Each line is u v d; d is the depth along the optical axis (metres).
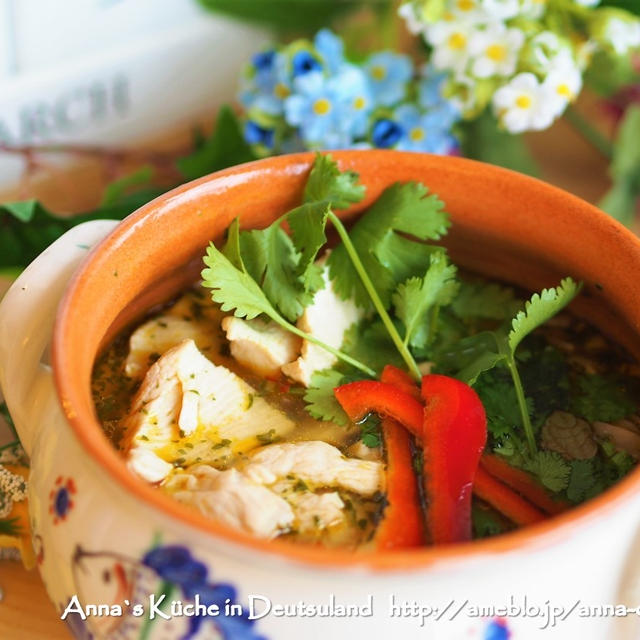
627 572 0.32
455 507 0.34
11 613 0.37
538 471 0.35
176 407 0.35
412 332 0.37
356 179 0.38
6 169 0.49
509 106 0.45
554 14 0.45
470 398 0.35
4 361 0.34
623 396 0.37
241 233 0.37
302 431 0.36
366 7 0.53
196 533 0.30
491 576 0.31
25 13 0.47
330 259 0.38
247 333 0.36
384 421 0.36
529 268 0.39
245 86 0.48
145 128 0.52
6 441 0.40
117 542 0.31
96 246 0.35
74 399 0.32
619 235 0.36
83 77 0.49
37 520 0.33
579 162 0.52
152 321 0.38
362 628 0.31
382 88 0.47
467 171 0.38
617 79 0.49
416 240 0.39
